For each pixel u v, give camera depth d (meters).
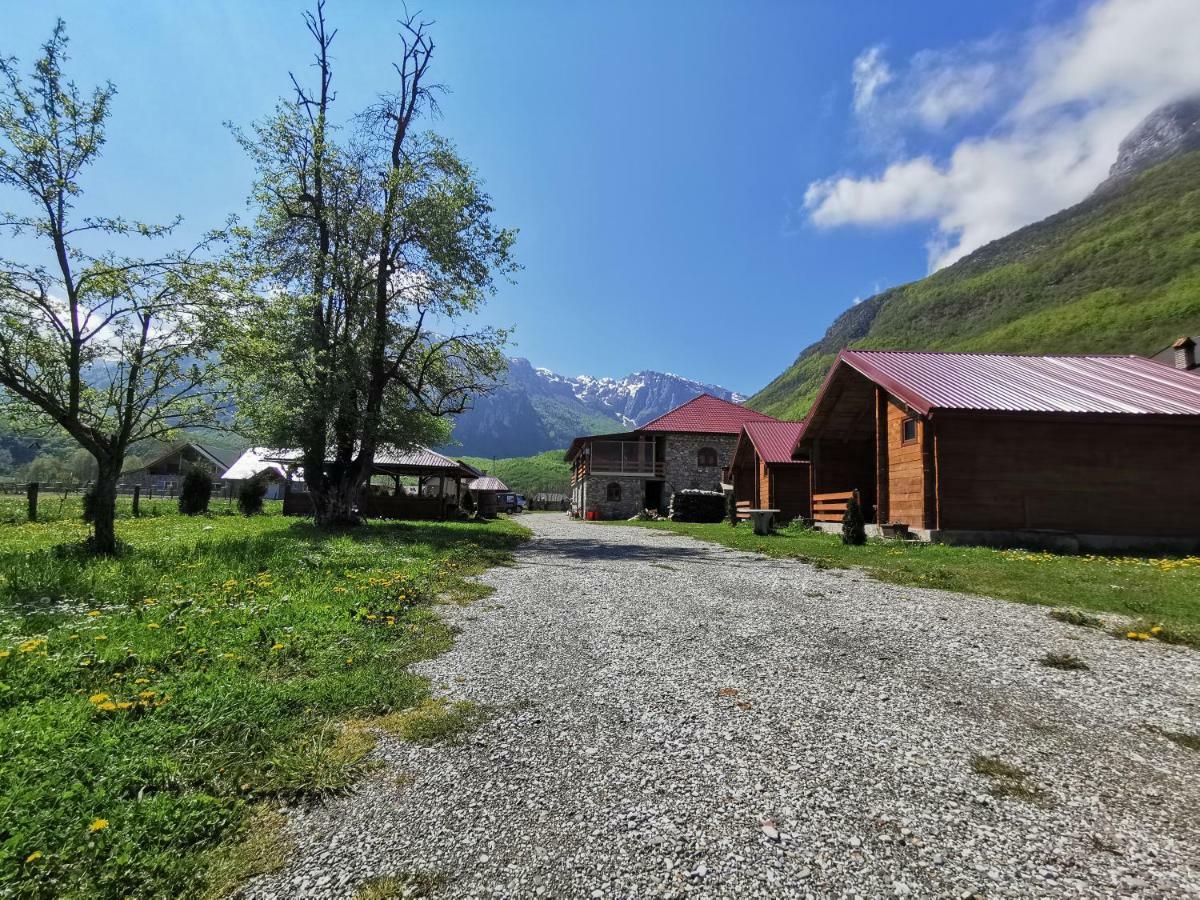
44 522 19.23
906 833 2.38
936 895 2.02
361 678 4.06
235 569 7.96
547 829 2.44
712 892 2.06
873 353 17.08
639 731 3.36
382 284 17.95
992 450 13.22
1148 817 2.50
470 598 7.11
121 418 10.27
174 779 2.73
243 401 12.80
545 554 12.45
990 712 3.62
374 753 3.11
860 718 3.53
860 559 10.68
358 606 6.02
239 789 2.73
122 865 2.15
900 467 15.08
